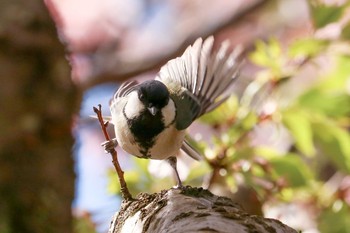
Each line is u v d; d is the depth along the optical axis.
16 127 3.36
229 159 3.48
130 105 3.40
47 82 3.38
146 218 3.27
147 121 3.39
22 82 3.36
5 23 3.37
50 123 3.37
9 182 3.35
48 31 3.38
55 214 3.36
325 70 3.59
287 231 3.24
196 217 3.24
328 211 3.53
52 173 3.37
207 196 3.28
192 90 3.42
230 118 3.50
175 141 3.40
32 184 3.36
